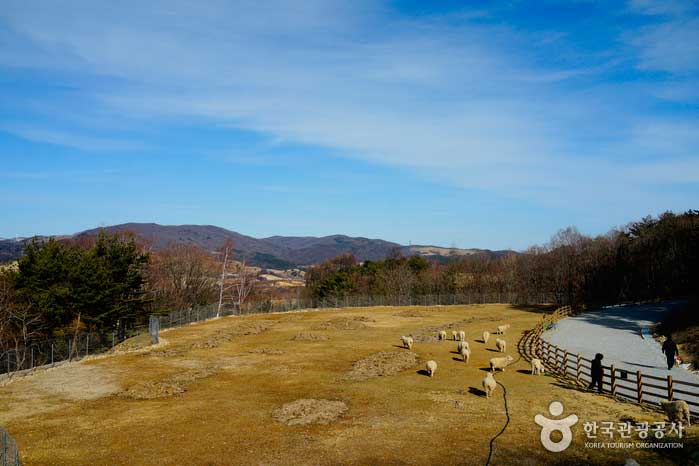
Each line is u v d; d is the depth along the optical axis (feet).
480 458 62.75
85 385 105.70
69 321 174.70
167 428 77.15
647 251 322.55
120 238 276.41
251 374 115.24
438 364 125.29
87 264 173.47
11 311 158.92
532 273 389.39
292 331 192.34
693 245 295.89
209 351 146.72
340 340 168.14
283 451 66.95
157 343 161.79
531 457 62.59
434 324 213.87
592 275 338.13
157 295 293.64
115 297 182.29
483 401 88.94
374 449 66.80
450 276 418.72
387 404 88.43
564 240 432.66
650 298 284.61
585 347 142.92
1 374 120.88
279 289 502.79
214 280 351.87
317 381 107.34
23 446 70.03
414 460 62.80
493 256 522.06
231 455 65.92
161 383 103.09
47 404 91.25
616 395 90.53
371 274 464.65
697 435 66.08
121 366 125.90
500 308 292.61
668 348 112.47
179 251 341.00
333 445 68.69
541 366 111.55
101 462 64.28
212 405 89.61
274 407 87.76
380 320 232.32
